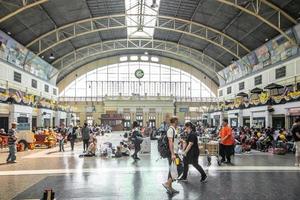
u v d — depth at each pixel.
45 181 9.86
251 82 38.12
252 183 9.48
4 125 26.28
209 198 7.63
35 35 33.09
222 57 44.41
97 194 8.07
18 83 33.84
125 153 17.39
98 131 41.75
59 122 43.69
